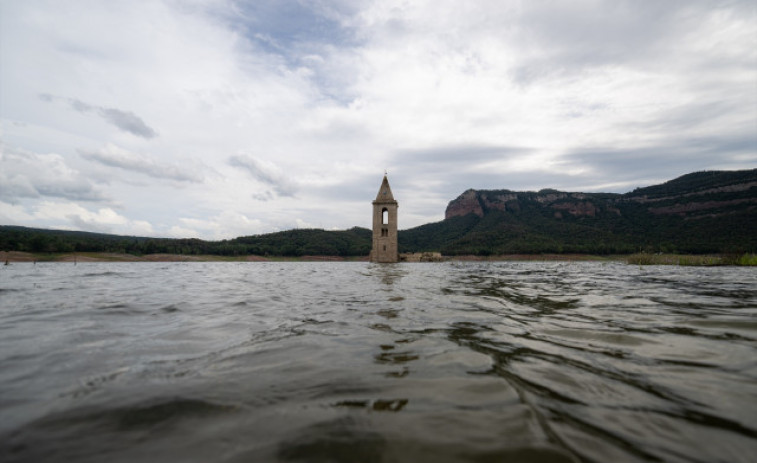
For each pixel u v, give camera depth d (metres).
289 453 2.27
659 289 13.80
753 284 16.27
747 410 2.79
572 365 4.05
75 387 3.38
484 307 8.88
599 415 2.73
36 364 4.13
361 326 6.46
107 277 24.02
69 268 44.66
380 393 3.24
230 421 2.70
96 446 2.34
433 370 3.90
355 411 2.87
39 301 10.15
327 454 2.25
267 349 4.84
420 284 17.22
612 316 7.39
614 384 3.43
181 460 2.20
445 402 3.02
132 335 5.73
